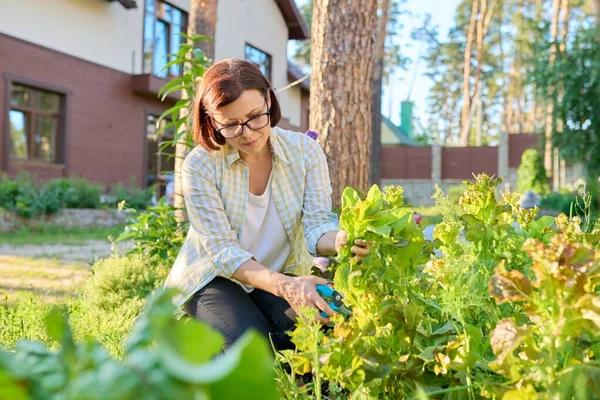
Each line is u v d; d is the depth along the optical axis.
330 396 1.36
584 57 13.14
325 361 1.11
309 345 1.12
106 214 11.23
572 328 0.87
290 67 18.30
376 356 1.11
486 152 21.14
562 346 0.90
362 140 4.16
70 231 9.96
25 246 7.75
